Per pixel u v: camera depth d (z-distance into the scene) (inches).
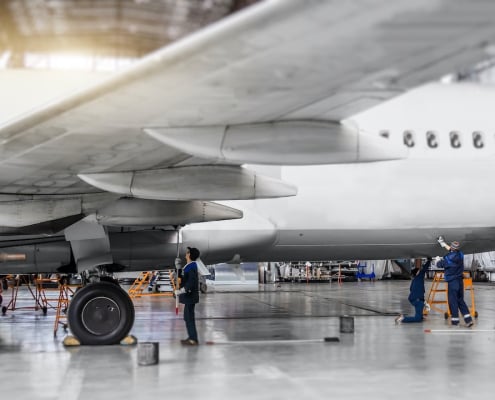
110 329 343.0
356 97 195.0
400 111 418.0
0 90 350.3
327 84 182.4
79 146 242.7
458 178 418.6
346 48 155.0
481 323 451.8
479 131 421.1
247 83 181.2
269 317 509.7
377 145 224.7
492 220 422.9
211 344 346.0
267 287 1042.7
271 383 242.1
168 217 345.1
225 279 1093.1
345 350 322.3
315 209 415.8
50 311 583.2
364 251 434.6
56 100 197.5
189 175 287.4
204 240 402.3
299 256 440.1
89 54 1127.0
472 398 218.2
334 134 222.5
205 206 348.5
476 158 419.5
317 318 500.4
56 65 1127.6
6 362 291.6
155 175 288.5
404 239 426.9
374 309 592.1
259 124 222.5
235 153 226.5
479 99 426.3
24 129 219.1
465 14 133.5
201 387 235.6
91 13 1005.8
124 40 1102.4
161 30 1082.7
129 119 212.7
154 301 703.7
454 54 158.4
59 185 308.0
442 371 265.1
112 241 387.2
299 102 200.2
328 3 130.6
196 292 344.8
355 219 417.4
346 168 417.7
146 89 184.7
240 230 407.5
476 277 1217.4
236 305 643.5
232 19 143.8
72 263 384.2
